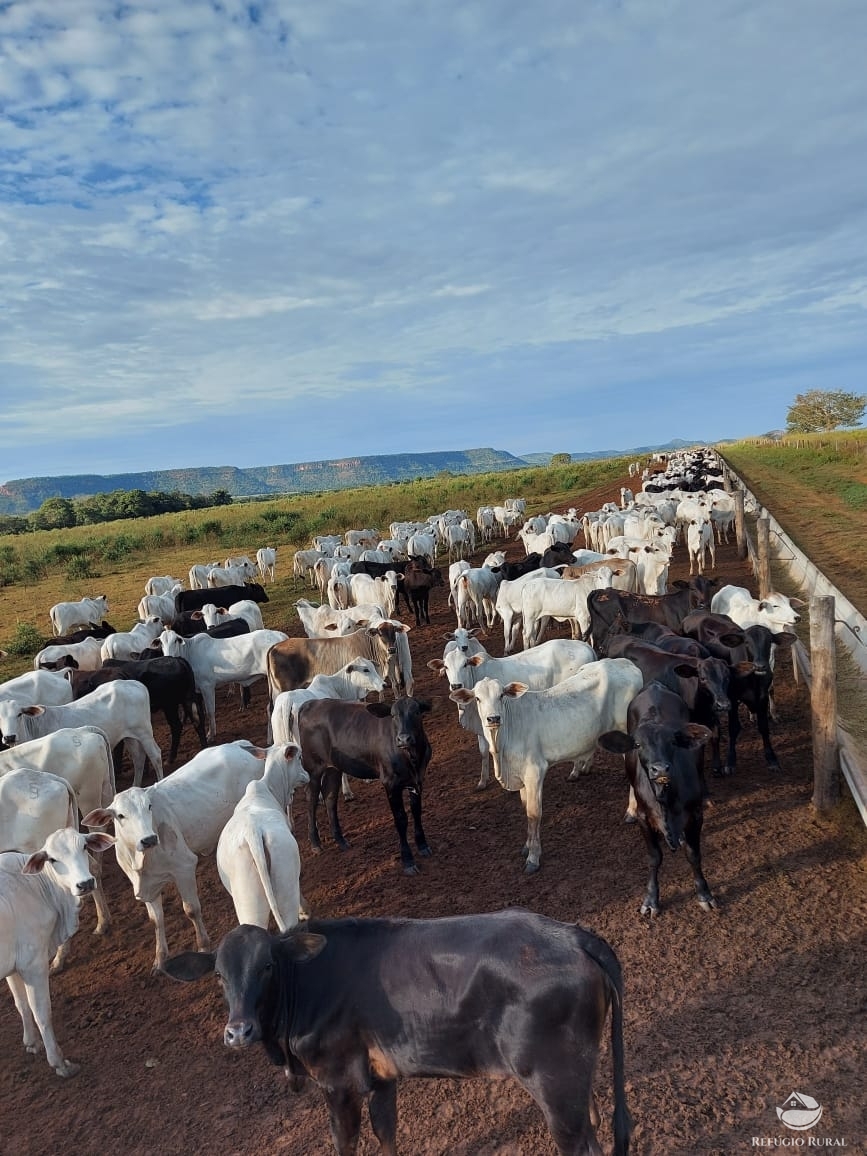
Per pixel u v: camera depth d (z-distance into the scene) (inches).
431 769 426.0
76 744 344.8
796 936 247.8
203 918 315.9
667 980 236.2
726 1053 206.2
